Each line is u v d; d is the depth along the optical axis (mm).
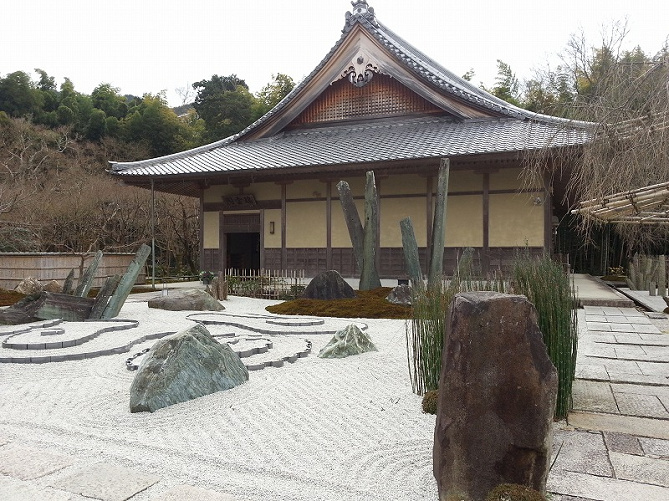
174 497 2660
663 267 14023
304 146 16422
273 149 16766
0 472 2971
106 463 3115
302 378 5180
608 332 7898
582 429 3643
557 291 4031
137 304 12086
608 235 21797
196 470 3016
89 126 33094
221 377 4723
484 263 13859
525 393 2535
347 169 14031
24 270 13680
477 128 15055
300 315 10148
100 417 3988
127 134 33812
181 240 24125
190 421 3883
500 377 2566
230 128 34938
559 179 14555
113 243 21828
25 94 32438
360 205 15375
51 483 2828
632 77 6062
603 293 12930
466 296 2783
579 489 2717
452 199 14305
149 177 15594
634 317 9586
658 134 5480
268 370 5516
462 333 2660
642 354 6230
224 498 2658
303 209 16109
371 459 3180
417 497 2695
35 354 6211
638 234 15828
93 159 28500
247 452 3287
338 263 15570
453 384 2633
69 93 37250
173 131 34844
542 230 13383
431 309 4719
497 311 2621
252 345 6723
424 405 4137
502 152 11992
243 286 14188
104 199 21578
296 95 17594
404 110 17016
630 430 3619
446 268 14266
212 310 11062
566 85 13562
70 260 14469
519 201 13648
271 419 3934
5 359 5887
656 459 3109
